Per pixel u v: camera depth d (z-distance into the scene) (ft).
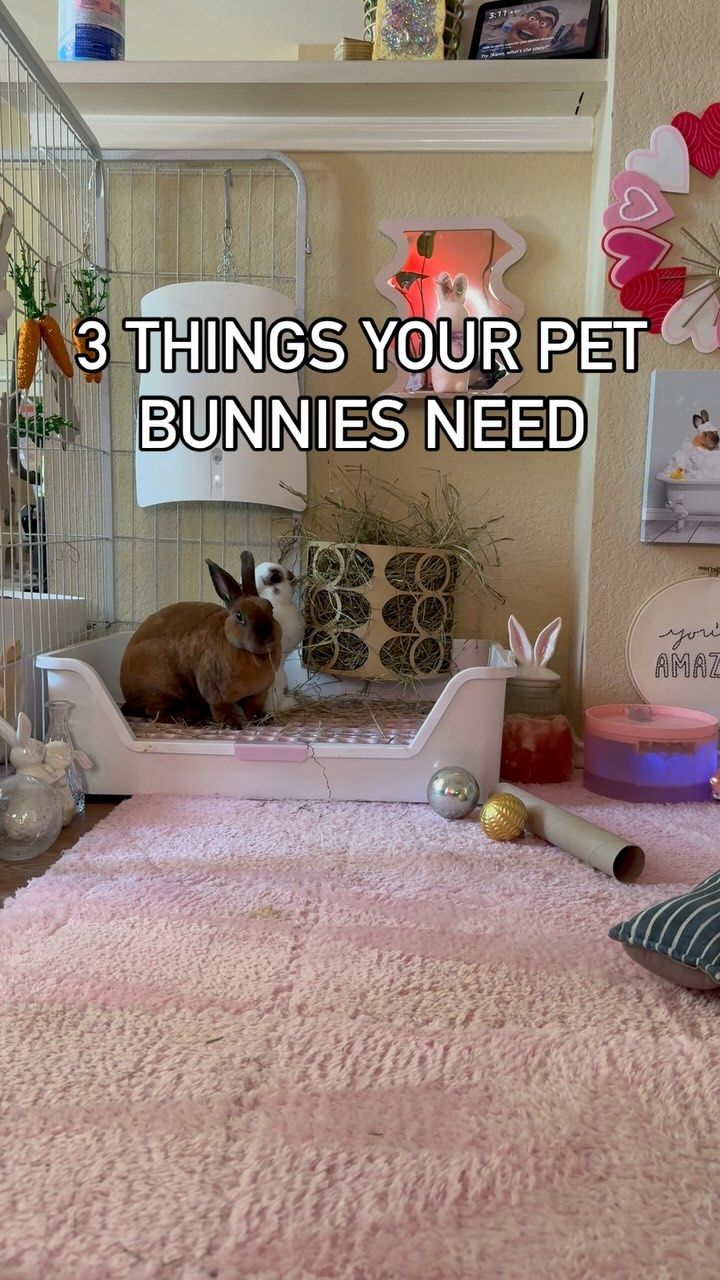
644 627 5.65
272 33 7.32
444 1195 1.95
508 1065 2.46
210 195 6.30
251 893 3.55
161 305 6.02
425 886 3.68
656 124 5.36
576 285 6.22
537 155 6.15
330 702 6.03
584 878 3.83
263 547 6.50
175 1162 2.04
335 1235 1.83
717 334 5.43
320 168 6.23
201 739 4.92
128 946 3.08
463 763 4.82
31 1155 2.06
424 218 6.18
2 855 3.93
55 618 5.64
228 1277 1.71
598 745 5.16
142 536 6.52
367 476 6.38
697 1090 2.36
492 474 6.33
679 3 5.27
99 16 5.80
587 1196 1.96
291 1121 2.19
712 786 5.05
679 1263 1.77
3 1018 2.63
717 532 5.50
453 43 5.96
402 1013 2.71
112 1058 2.44
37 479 5.56
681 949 2.78
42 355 5.07
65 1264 1.74
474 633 6.43
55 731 4.61
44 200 5.49
